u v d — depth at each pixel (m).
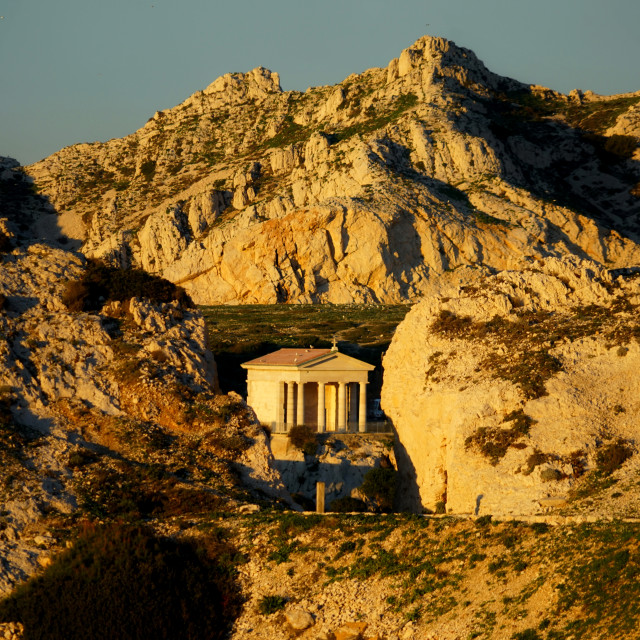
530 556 172.50
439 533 188.75
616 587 155.12
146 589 180.00
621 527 172.25
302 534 198.00
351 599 177.00
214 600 183.50
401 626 166.88
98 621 174.88
